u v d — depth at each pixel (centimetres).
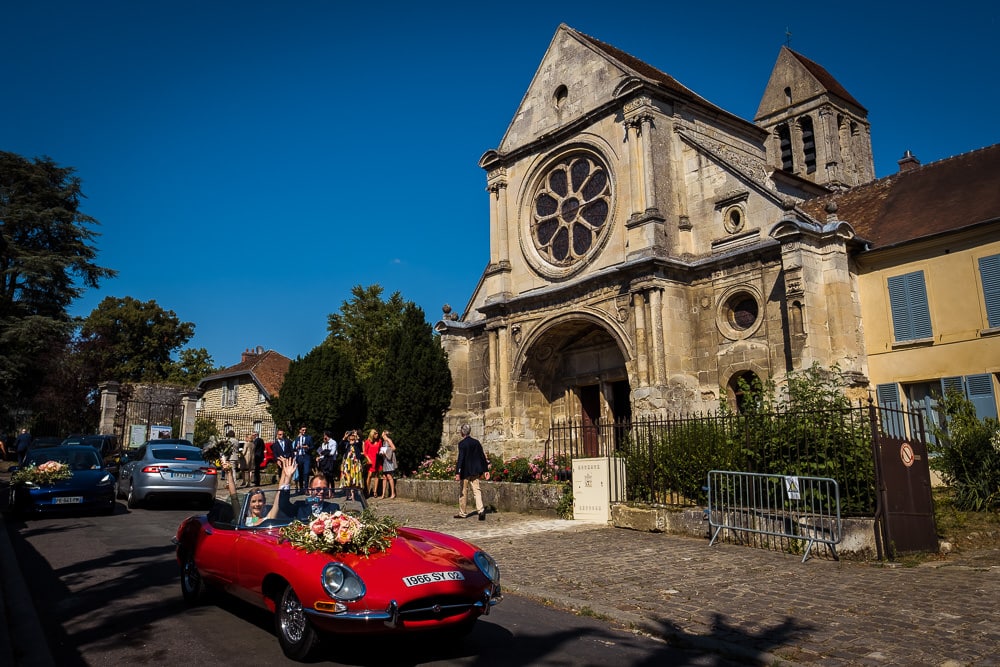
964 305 1631
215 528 754
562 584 901
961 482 1388
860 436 1129
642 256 1952
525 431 2327
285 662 591
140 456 1842
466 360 2620
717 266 1916
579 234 2277
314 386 2623
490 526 1427
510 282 2452
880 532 1031
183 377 6009
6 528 1341
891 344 1736
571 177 2339
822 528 1063
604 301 2077
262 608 694
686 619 730
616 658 619
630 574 953
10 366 3431
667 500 1412
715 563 1020
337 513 645
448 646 647
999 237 1596
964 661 588
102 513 1630
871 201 2066
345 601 554
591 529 1363
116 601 797
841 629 684
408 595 565
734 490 1198
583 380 2348
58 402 4034
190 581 782
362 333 3978
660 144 2053
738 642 649
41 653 599
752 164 2214
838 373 1627
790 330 1661
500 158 2530
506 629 710
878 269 1784
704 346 1925
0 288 3656
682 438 1430
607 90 2223
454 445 2527
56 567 991
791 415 1223
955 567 971
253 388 4259
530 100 2503
